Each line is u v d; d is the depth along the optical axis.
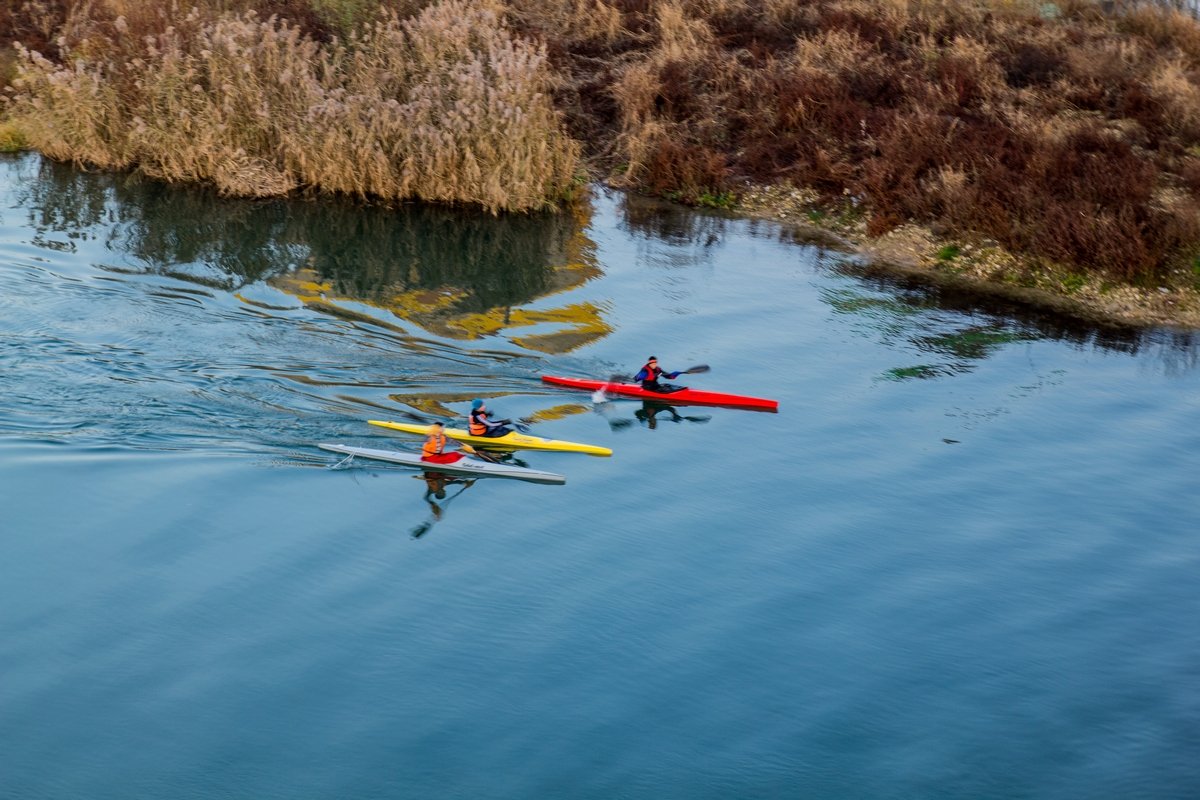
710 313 25.59
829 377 22.75
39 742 12.55
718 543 16.89
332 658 14.08
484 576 15.85
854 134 33.56
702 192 33.16
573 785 12.33
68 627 14.30
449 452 18.78
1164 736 13.44
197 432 18.88
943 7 39.59
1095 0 42.00
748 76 35.94
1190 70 36.75
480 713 13.33
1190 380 23.42
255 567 15.73
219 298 24.44
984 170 30.62
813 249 30.11
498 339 23.61
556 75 36.25
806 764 12.77
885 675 14.26
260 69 31.70
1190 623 15.52
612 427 20.42
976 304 27.05
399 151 31.34
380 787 12.19
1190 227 27.98
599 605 15.34
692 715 13.45
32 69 33.84
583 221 31.34
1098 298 27.19
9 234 27.03
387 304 25.03
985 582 16.23
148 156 32.22
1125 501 18.58
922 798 12.31
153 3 33.62
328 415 19.88
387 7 34.81
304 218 29.95
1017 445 20.33
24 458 17.59
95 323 22.42
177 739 12.71
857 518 17.70
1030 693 14.07
